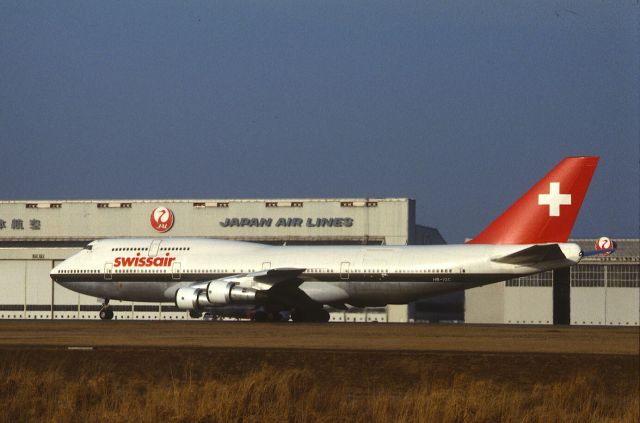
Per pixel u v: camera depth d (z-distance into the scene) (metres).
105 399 98.19
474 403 90.50
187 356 128.00
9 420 92.62
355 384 115.06
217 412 89.44
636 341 152.75
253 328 189.62
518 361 119.62
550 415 90.44
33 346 142.50
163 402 93.19
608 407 98.00
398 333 172.88
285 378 103.62
